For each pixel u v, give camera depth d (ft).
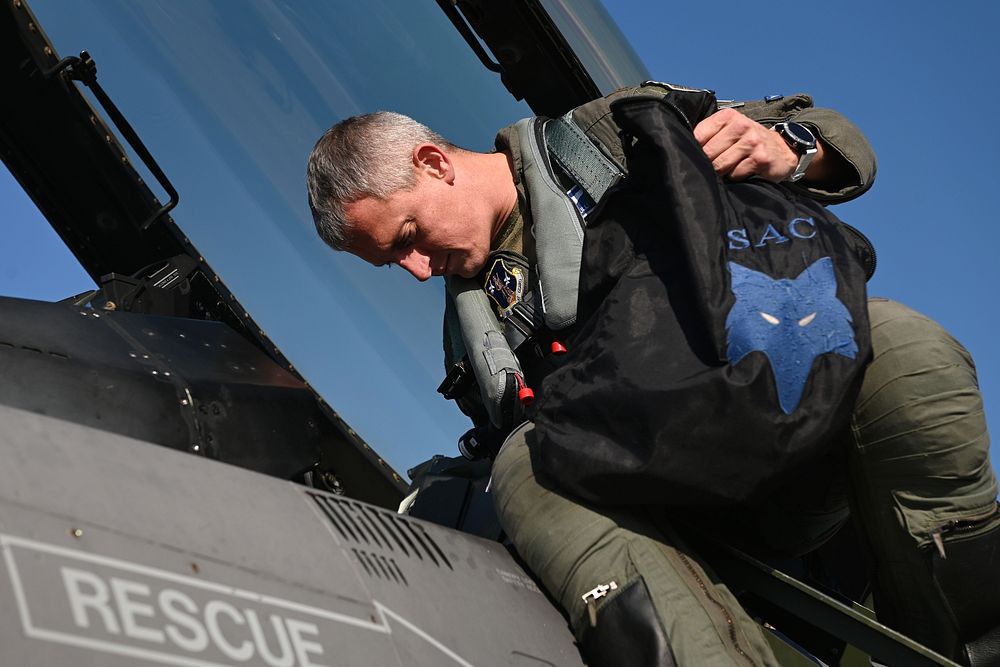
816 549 5.77
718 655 4.15
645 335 4.39
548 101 7.94
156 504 3.26
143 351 5.34
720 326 4.22
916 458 4.56
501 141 5.84
